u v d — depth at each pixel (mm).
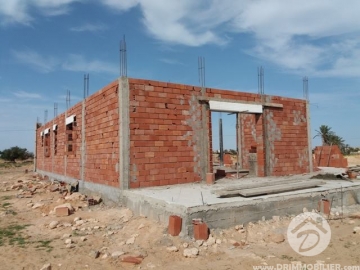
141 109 9883
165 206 7113
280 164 13266
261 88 12938
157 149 10062
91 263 5484
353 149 51750
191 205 6594
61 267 5332
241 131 16266
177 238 6324
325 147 19641
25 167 40219
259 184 9039
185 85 10859
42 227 8062
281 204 7883
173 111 10500
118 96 9773
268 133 13000
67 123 15852
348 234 6887
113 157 10125
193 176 10750
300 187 9008
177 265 5270
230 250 5914
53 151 19688
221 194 7613
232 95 12008
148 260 5500
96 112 11688
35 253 6035
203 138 11102
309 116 14547
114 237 6922
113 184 10078
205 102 11234
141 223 7453
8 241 6879
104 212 9109
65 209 9250
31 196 13430
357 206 9680
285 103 13688
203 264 5281
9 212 10117
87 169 12688
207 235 6344
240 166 16203
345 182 10828
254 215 7340
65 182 16203
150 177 9852
